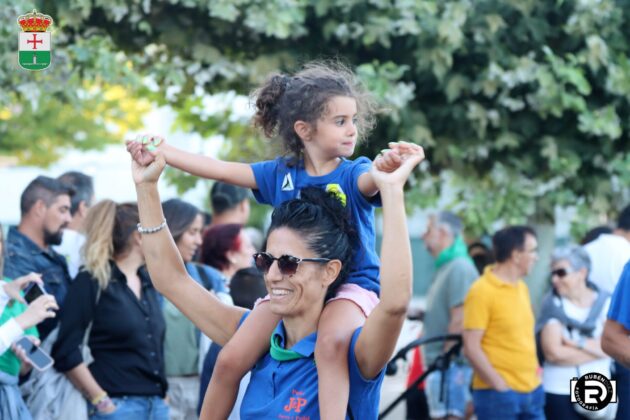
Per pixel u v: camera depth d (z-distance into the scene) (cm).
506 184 816
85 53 707
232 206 898
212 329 389
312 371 354
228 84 784
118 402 637
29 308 571
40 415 622
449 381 907
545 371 805
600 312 791
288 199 398
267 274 353
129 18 705
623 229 834
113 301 638
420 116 778
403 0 734
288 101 396
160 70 739
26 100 792
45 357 575
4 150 2003
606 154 823
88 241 642
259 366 373
